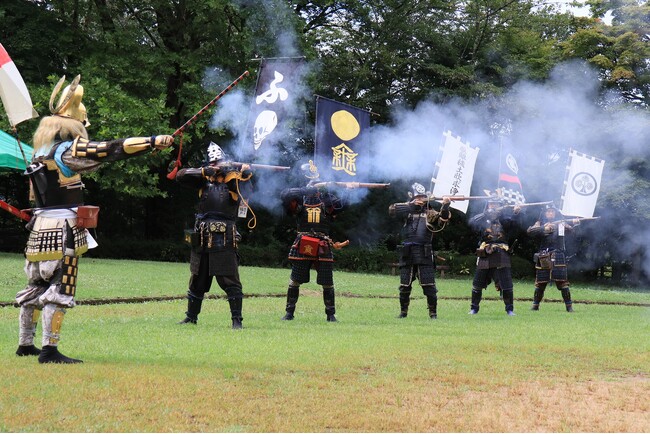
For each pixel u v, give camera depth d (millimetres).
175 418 4586
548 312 13867
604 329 10164
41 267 6180
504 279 12969
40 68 24250
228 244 9219
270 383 5598
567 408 5234
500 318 11922
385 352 7145
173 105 27141
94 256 27047
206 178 9328
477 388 5758
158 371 5801
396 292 17469
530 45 30969
